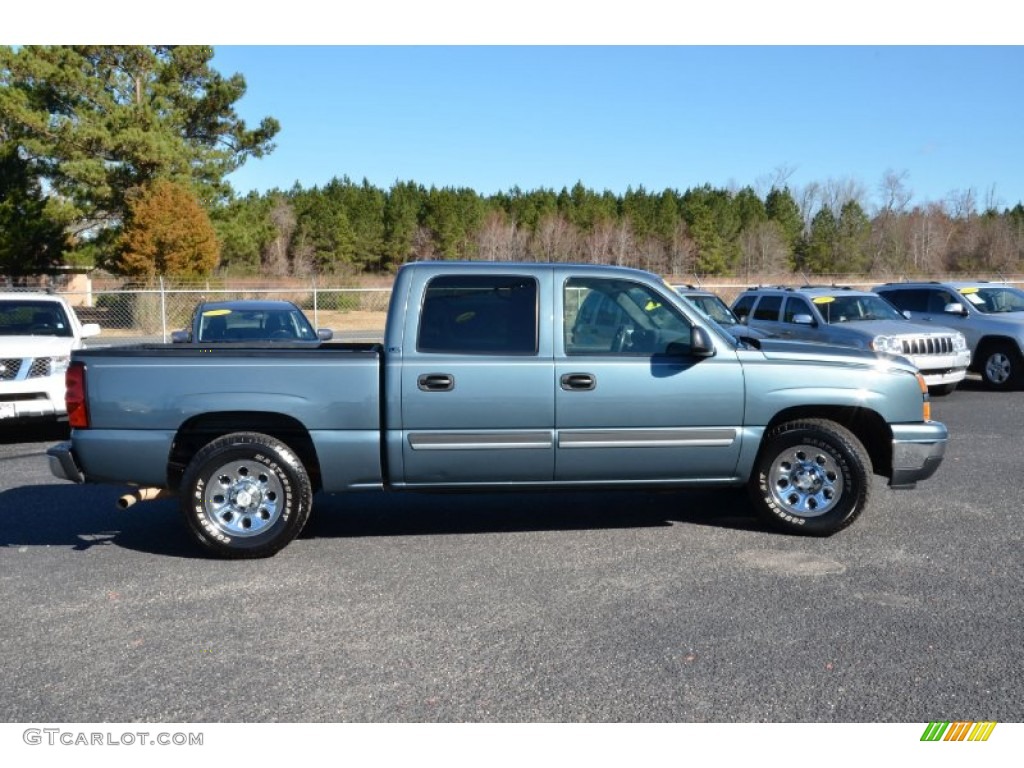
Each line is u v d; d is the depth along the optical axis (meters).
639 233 68.44
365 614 4.77
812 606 4.80
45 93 34.25
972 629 4.47
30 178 35.53
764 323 14.31
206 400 5.64
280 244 63.72
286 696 3.84
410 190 81.62
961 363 13.26
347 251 69.38
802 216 78.12
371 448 5.73
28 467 8.95
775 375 5.96
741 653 4.21
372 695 3.84
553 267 5.92
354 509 7.06
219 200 38.66
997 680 3.91
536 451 5.80
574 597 4.99
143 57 35.28
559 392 5.77
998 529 6.29
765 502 6.13
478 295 5.86
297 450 6.14
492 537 6.22
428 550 5.93
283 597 5.05
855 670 4.02
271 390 5.66
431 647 4.32
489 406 5.73
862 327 12.95
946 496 7.28
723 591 5.06
